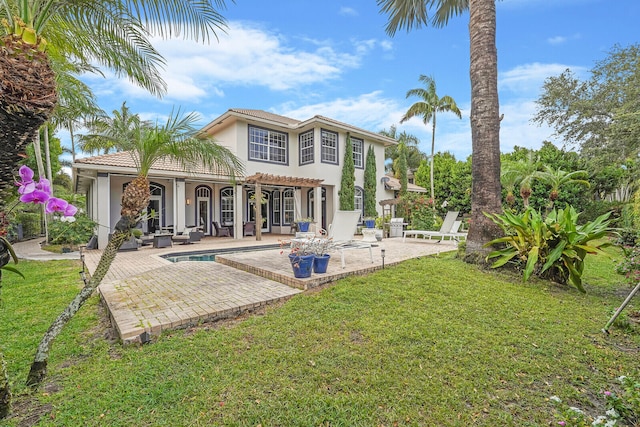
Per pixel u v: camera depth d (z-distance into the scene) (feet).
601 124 44.27
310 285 16.85
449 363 9.12
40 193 7.02
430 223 51.21
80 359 9.75
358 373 8.61
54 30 13.76
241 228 47.91
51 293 17.30
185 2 10.45
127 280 19.06
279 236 53.62
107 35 12.39
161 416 6.95
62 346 10.61
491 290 15.88
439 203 76.33
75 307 8.57
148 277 19.86
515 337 10.76
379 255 26.45
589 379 8.44
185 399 7.52
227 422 6.76
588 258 27.02
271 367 8.92
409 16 30.81
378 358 9.37
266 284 17.87
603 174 56.95
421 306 13.66
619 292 16.72
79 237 35.09
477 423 6.78
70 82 21.06
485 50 21.33
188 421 6.79
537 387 8.09
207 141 14.17
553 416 6.91
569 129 47.39
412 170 114.73
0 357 6.68
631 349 10.12
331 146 55.11
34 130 6.16
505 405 7.38
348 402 7.40
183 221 42.32
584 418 6.16
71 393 7.80
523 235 18.52
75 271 23.49
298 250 18.83
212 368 8.88
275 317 12.73
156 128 11.30
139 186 9.87
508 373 8.65
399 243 37.29
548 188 59.82
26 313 14.03
